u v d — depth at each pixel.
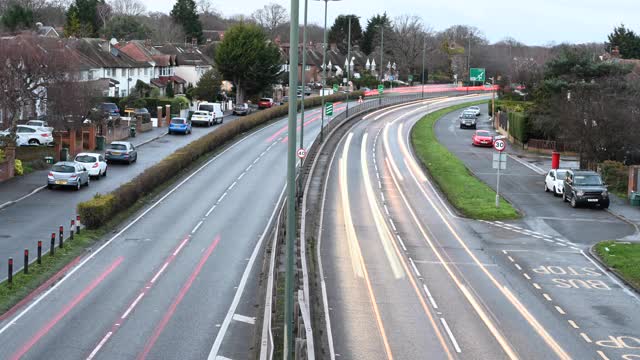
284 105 104.44
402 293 28.72
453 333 23.97
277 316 23.78
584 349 22.64
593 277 32.03
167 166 52.69
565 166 66.88
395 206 48.31
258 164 62.25
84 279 29.52
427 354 21.88
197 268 31.67
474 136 81.94
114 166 58.22
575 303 27.94
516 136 82.44
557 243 38.72
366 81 163.12
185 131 78.62
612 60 83.00
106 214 38.62
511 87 139.75
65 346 22.03
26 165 53.75
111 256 33.28
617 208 48.66
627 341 23.53
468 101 138.62
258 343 22.39
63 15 179.88
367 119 102.06
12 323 24.02
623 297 28.97
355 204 48.44
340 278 30.70
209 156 65.38
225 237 37.69
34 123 64.75
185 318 25.03
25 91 60.72
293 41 17.25
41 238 35.19
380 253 35.50
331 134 83.75
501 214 45.28
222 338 23.11
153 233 38.06
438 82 195.38
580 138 60.69
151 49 123.75
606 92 64.00
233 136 76.50
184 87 125.25
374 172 62.00
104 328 23.78
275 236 33.47
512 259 35.00
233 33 109.00
